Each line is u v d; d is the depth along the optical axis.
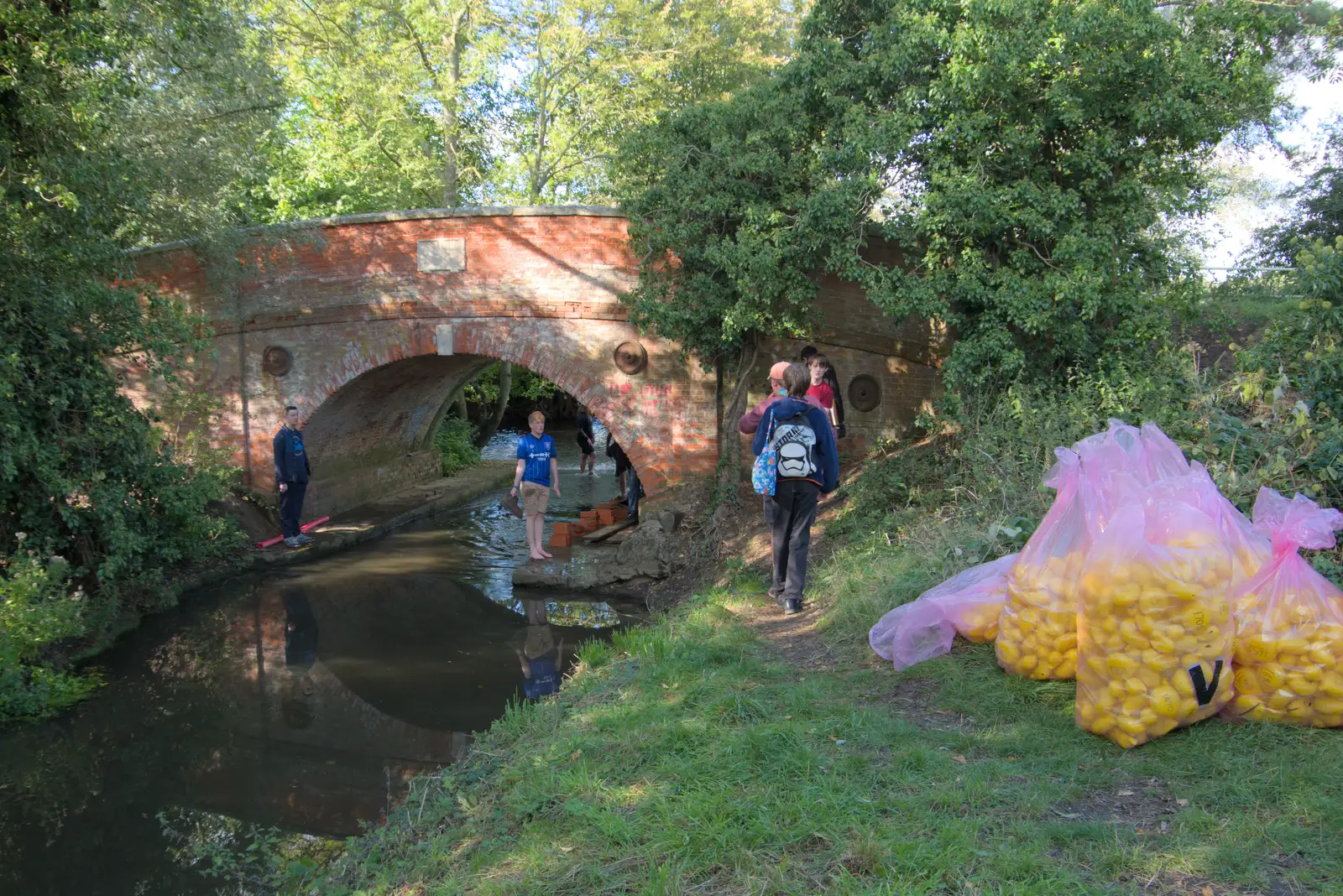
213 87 11.00
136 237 10.80
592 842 3.46
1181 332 10.24
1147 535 3.90
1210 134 8.10
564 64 20.23
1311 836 2.99
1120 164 8.50
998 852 3.00
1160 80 7.82
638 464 12.12
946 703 4.43
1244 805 3.23
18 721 6.89
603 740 4.48
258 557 11.69
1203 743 3.70
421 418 17.48
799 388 6.76
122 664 8.16
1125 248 8.66
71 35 7.92
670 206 10.17
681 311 10.55
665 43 20.78
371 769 5.95
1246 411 7.59
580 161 21.97
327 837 5.04
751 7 20.73
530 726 5.20
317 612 9.77
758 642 6.00
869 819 3.29
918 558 6.60
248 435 13.33
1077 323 8.20
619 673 5.81
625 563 10.66
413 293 12.66
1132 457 4.36
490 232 12.38
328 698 7.25
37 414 8.61
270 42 13.47
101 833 5.21
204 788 5.74
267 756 6.20
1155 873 2.86
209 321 13.17
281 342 13.16
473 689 7.38
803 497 6.70
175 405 12.13
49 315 8.38
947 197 8.24
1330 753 3.53
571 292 12.20
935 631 5.05
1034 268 8.51
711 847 3.20
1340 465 6.14
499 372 29.06
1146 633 3.75
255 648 8.59
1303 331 7.48
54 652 8.03
